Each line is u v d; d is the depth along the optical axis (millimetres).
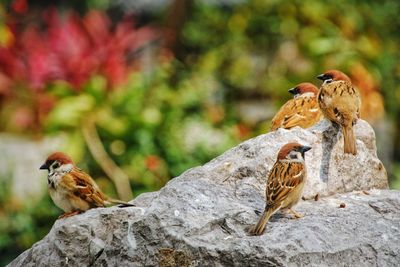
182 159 15688
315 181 9578
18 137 17266
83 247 8992
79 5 25281
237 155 9656
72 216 9398
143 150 15602
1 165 16594
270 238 8312
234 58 19953
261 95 19719
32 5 25359
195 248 8391
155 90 16703
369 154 10016
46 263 9102
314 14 19203
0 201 16047
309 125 10586
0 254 15281
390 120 19062
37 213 15492
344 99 9734
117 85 16172
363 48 18688
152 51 20938
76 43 16672
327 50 18656
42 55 16547
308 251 8242
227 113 18281
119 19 24516
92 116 15836
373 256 8516
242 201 9133
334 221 8758
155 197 9180
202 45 21109
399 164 19578
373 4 19328
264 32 19875
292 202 8781
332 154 9734
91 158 15711
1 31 17609
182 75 18906
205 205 8789
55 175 9898
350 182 9820
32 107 16594
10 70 16781
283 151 8852
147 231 8625
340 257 8383
